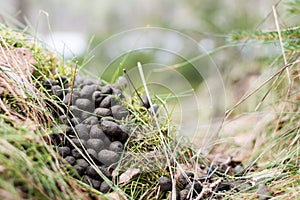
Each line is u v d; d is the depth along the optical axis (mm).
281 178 649
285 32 781
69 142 622
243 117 894
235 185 647
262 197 608
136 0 2150
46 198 523
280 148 735
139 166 637
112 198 590
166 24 1853
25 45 733
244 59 1044
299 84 796
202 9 1490
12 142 550
